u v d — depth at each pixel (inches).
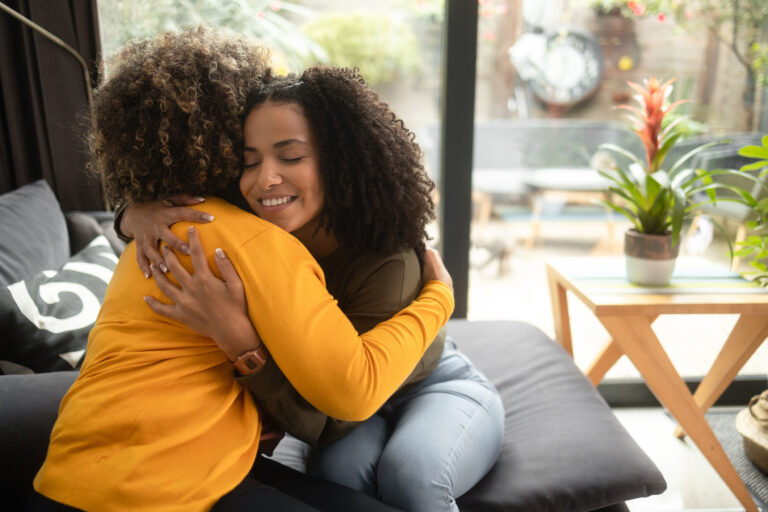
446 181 87.5
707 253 91.6
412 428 42.7
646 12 95.4
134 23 81.0
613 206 68.8
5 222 57.9
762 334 64.4
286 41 96.6
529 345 69.0
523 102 102.5
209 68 34.3
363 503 35.3
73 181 76.7
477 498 44.8
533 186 105.0
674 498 68.2
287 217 36.2
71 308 52.3
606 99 100.4
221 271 30.9
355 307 38.6
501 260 108.0
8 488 37.5
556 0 98.2
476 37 82.0
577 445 49.8
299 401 36.3
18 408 39.4
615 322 62.9
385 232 37.9
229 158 34.7
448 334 73.2
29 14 71.0
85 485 28.5
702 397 72.1
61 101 74.0
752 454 71.8
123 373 31.2
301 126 35.0
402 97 108.0
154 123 33.1
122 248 69.6
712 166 91.8
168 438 30.1
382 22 104.0
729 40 92.0
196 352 32.5
